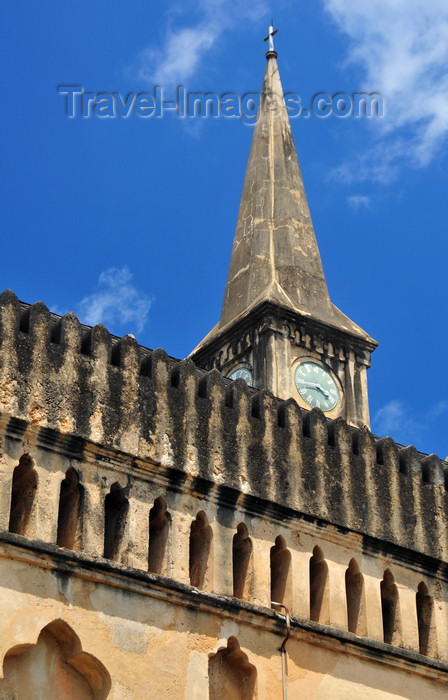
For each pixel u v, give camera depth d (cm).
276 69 6688
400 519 4156
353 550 4038
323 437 4094
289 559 3891
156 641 3588
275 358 5750
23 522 3500
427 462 4316
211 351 6003
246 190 6400
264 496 3881
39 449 3556
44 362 3625
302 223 6269
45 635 3469
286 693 3756
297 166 6444
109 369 3734
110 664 3494
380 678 3956
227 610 3712
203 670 3634
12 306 3625
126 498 3656
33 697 3422
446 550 4209
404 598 4091
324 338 5931
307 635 3841
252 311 5850
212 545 3756
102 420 3666
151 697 3531
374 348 6044
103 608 3531
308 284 6081
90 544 3544
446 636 4128
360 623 3981
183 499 3756
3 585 3406
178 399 3828
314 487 4006
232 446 3884
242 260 6191
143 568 3609
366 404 5922
